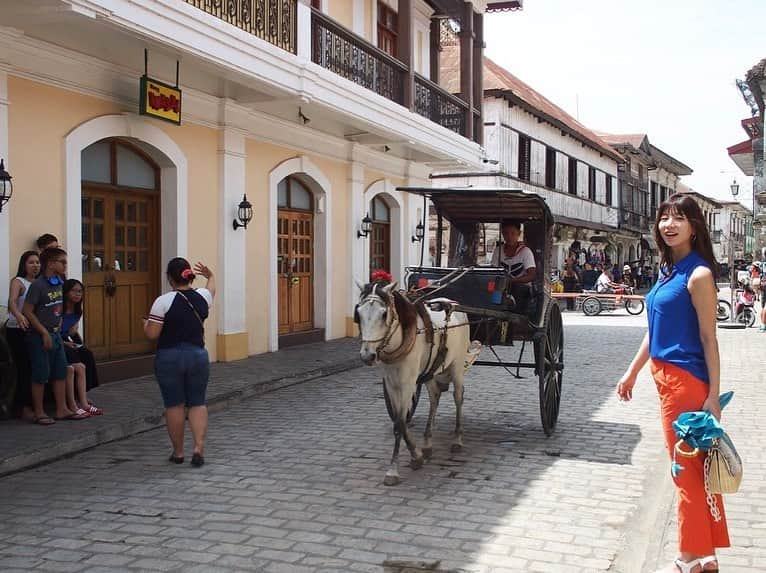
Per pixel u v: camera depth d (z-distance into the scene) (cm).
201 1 907
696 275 392
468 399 967
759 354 1447
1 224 802
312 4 1328
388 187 1728
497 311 713
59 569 439
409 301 599
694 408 390
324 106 1159
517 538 487
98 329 984
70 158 890
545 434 771
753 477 627
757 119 2542
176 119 1002
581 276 3011
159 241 1080
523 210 827
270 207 1288
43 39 834
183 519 521
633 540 485
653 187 5009
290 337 1383
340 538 486
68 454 692
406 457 682
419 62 1839
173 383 652
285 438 756
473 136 1814
